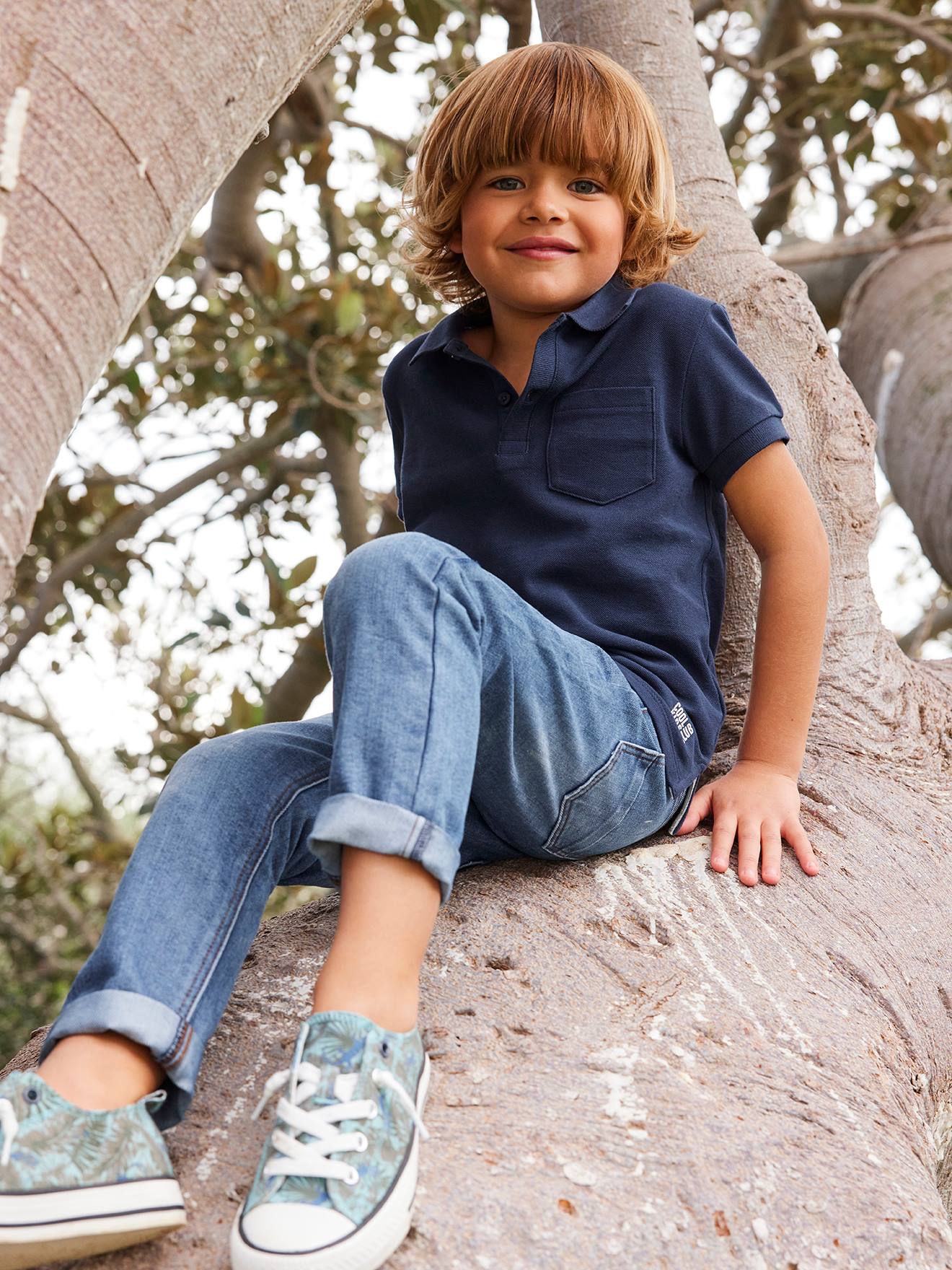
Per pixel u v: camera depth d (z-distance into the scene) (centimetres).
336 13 109
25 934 564
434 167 160
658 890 140
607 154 149
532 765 129
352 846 103
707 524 154
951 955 146
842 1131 108
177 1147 105
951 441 288
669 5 230
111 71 84
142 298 94
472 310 165
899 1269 97
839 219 441
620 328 153
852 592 200
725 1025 119
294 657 371
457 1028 116
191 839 115
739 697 189
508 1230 94
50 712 523
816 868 148
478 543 150
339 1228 89
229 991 112
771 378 200
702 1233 96
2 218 78
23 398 80
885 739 188
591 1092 108
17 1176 90
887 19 370
